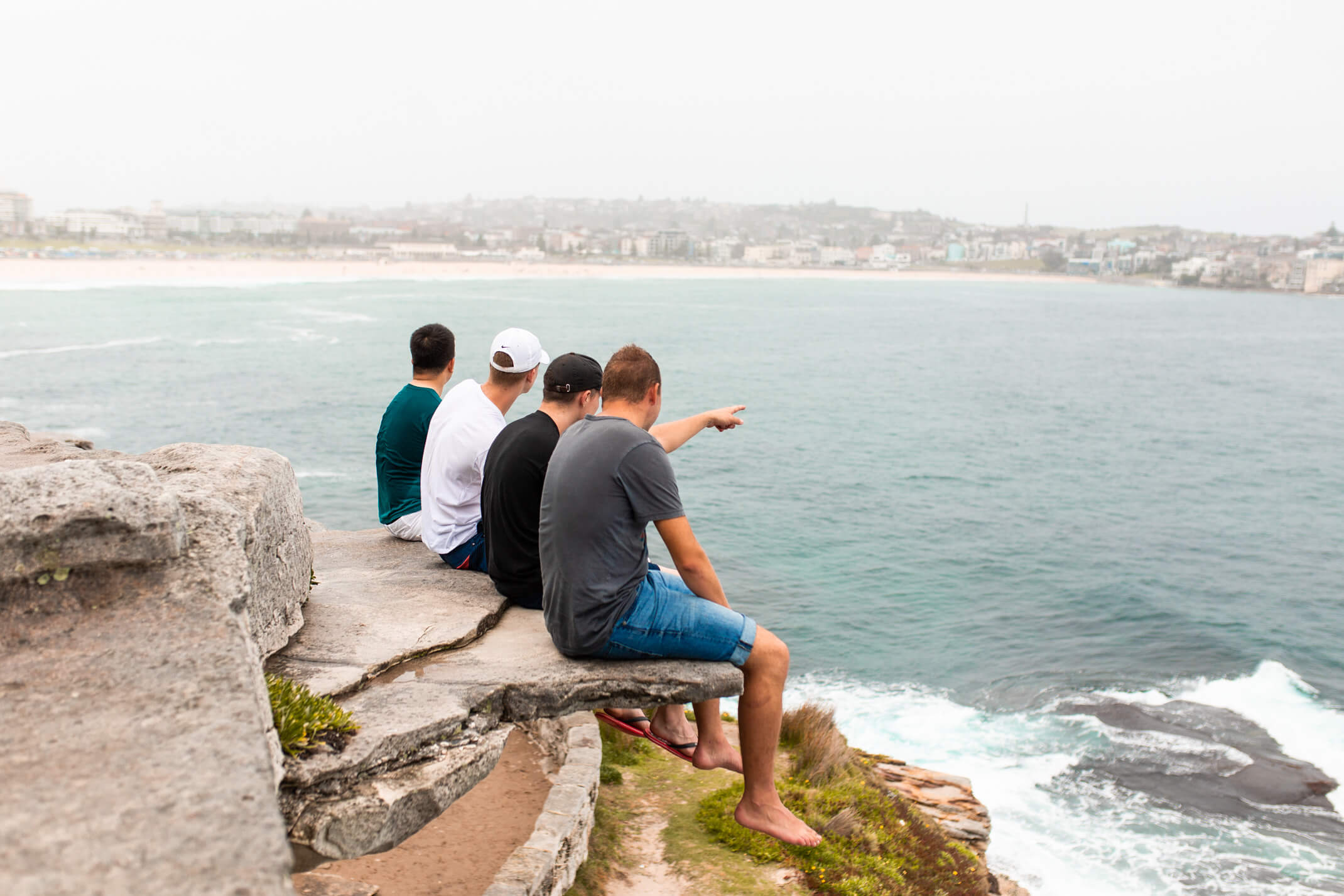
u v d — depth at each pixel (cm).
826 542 3188
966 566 2978
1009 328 14288
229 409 5044
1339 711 1984
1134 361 10056
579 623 387
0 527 264
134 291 14950
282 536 427
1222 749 1797
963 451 4956
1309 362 10531
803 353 9688
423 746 354
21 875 169
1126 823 1531
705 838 822
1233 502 4006
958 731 1864
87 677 245
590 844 756
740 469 4331
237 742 219
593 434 385
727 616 397
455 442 543
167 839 182
